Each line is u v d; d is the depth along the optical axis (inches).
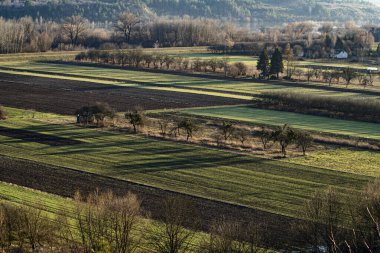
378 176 3469.5
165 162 3668.8
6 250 2201.0
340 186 3243.1
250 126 4923.7
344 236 2250.2
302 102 5679.1
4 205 2370.8
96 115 4756.4
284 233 2534.5
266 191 3142.2
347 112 5413.4
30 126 4635.8
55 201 2815.0
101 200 2428.6
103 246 2108.8
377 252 2153.1
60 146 4018.2
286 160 3801.7
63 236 2261.3
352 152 4106.8
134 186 3176.7
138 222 2417.6
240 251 2081.7
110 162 3644.2
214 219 2696.9
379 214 2166.6
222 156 3848.4
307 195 3088.1
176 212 2351.1
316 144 4330.7
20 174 3344.0
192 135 4446.4
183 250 2228.1
